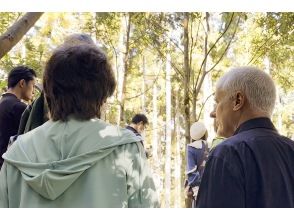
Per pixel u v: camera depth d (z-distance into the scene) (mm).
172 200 23469
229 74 1797
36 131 1564
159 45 10391
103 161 1480
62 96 1557
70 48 1609
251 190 1579
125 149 1518
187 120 8625
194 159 4918
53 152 1486
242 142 1654
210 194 1591
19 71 3801
